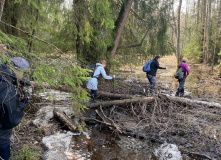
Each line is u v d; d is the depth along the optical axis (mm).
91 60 7637
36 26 4480
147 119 5574
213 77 13531
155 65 8125
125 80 11203
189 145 4293
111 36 7844
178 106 6668
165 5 9055
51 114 5578
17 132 4164
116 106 6258
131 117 5840
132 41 9508
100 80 8602
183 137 4648
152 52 9883
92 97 6770
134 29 9391
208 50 19219
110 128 4973
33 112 5629
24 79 2363
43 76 2537
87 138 4520
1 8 2633
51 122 5055
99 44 6648
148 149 4180
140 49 9797
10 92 2035
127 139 4582
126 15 8289
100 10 4637
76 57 7020
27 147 3564
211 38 19219
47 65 2648
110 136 4695
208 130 5008
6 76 2057
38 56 2707
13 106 2051
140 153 4020
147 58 10273
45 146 3904
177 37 14109
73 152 3871
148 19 9156
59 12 5223
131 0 8227
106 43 6977
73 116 5379
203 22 21422
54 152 3754
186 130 4953
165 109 6336
